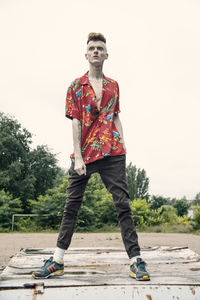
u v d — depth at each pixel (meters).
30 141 29.30
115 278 1.65
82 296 1.40
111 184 1.88
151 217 17.17
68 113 1.99
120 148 1.93
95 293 1.41
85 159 1.91
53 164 28.80
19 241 7.90
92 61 2.02
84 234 11.52
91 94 1.97
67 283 1.48
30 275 1.76
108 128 1.94
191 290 1.43
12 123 28.64
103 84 2.04
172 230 14.74
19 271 1.88
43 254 2.54
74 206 1.89
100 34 2.05
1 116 28.72
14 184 25.44
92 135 1.93
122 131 2.06
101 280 1.59
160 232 14.28
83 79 2.03
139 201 17.52
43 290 1.41
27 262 2.18
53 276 1.73
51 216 14.71
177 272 1.82
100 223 15.55
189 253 2.57
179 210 22.22
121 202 1.82
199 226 14.73
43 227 14.50
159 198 29.19
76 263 2.14
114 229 14.68
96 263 2.14
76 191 1.91
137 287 1.43
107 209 16.22
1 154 26.78
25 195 25.92
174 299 1.41
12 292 1.40
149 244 7.05
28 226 14.88
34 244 7.05
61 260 1.77
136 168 30.38
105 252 2.61
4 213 15.38
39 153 28.62
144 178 30.08
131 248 1.73
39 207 14.88
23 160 27.58
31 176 27.19
